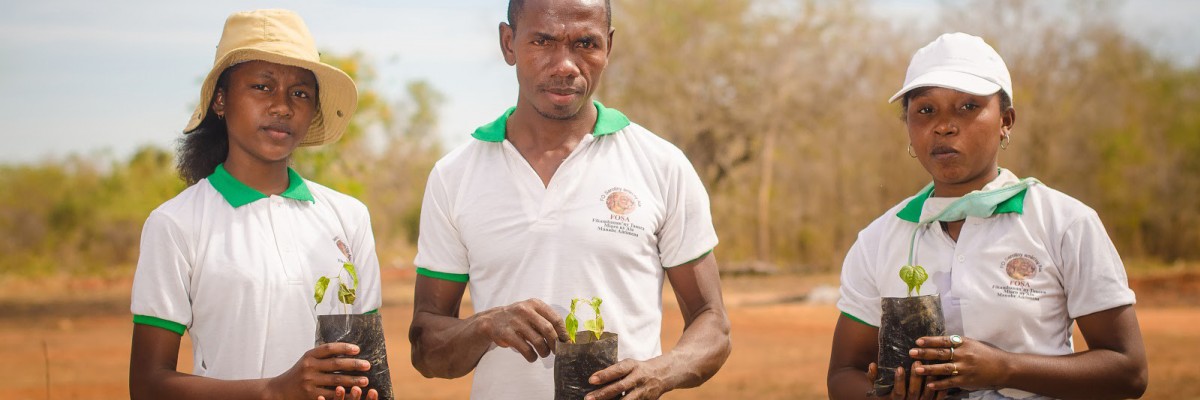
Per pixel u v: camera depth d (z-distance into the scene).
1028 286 3.23
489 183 3.60
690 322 3.70
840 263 33.47
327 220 3.62
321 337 3.19
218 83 3.57
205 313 3.35
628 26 29.91
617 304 3.51
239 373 3.32
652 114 30.09
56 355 13.63
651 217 3.57
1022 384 3.09
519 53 3.50
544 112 3.50
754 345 13.80
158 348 3.29
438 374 3.63
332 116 3.83
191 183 3.73
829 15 30.72
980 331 3.23
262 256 3.41
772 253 36.72
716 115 30.25
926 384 3.07
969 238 3.34
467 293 22.72
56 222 36.44
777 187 37.06
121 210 36.47
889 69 31.69
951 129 3.31
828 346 13.63
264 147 3.49
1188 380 9.97
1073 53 30.27
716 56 30.17
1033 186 3.38
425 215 3.74
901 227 3.50
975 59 3.35
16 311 21.34
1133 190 29.94
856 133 32.62
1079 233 3.24
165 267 3.31
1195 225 29.48
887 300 3.24
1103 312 3.21
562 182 3.54
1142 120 31.25
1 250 35.22
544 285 3.48
